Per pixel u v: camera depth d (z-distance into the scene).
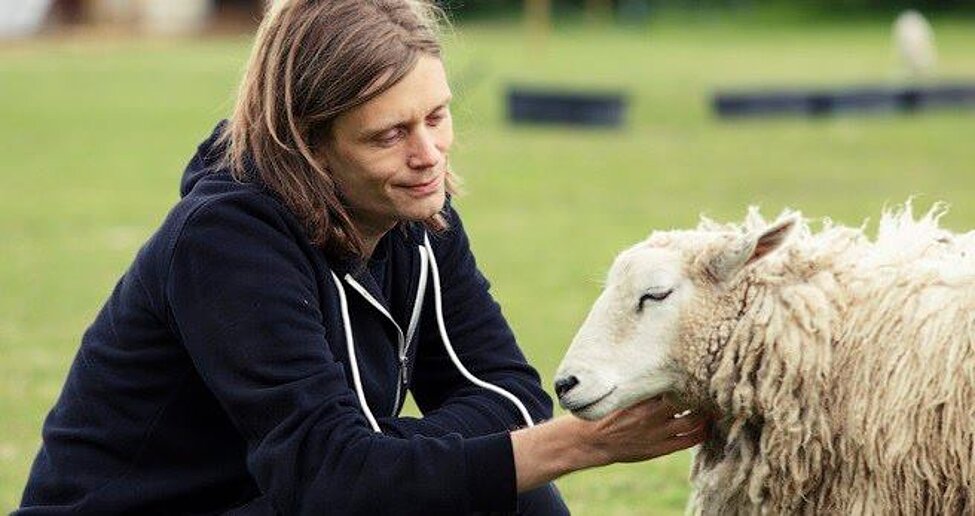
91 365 4.00
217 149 4.16
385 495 3.71
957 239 4.55
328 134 3.89
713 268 4.29
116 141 22.69
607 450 3.89
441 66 3.90
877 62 36.47
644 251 4.33
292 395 3.74
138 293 3.92
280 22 3.90
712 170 18.50
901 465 4.21
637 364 4.26
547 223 14.67
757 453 4.42
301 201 3.88
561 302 10.78
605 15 57.41
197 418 3.97
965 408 4.13
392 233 4.30
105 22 52.56
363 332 4.13
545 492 4.43
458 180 4.40
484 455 3.77
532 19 42.84
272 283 3.80
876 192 16.09
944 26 50.25
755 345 4.29
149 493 3.96
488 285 4.66
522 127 24.17
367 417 3.99
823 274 4.37
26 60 40.53
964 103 25.70
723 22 55.16
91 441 3.98
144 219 15.20
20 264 12.69
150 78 34.19
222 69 36.38
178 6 53.16
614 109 23.92
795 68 35.00
